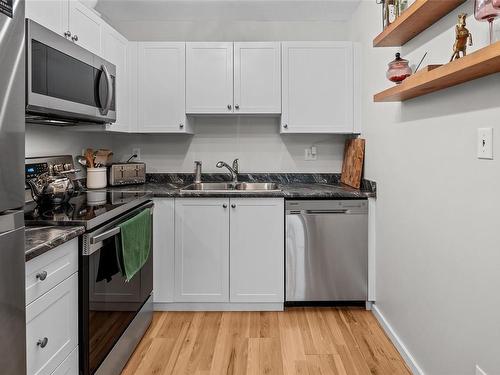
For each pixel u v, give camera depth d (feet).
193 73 9.91
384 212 8.05
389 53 7.66
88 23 7.64
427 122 5.95
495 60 3.62
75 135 9.18
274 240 8.80
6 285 3.27
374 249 8.76
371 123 8.93
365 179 9.42
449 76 4.44
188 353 7.08
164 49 9.91
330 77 9.87
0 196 3.16
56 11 6.46
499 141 4.14
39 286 4.14
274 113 9.96
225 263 8.83
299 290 8.87
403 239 6.97
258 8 10.38
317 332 7.89
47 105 5.72
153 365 6.68
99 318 5.55
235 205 8.75
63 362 4.71
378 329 8.04
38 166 7.22
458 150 5.02
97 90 7.40
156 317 8.66
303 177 11.16
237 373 6.45
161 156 11.22
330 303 9.19
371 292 8.83
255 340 7.56
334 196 8.71
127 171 10.25
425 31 6.08
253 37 11.16
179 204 8.76
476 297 4.61
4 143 3.19
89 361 5.23
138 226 7.01
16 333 3.42
